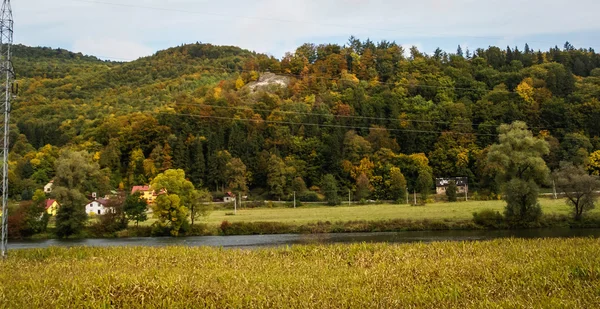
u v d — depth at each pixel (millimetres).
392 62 188625
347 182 126688
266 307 21766
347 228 70750
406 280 25891
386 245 39594
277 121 142250
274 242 60656
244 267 32625
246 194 123000
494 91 149250
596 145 122625
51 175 119188
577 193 70562
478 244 38500
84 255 39688
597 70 174500
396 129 138250
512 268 26875
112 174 123750
